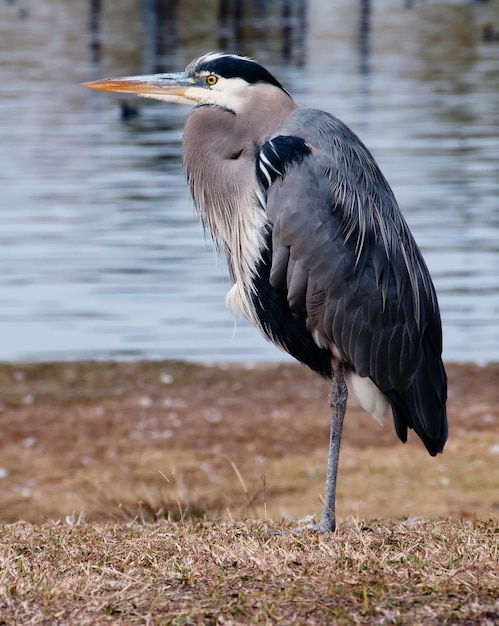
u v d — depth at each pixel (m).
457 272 21.88
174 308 20.17
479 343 18.62
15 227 25.06
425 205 27.02
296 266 7.35
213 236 8.25
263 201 7.50
